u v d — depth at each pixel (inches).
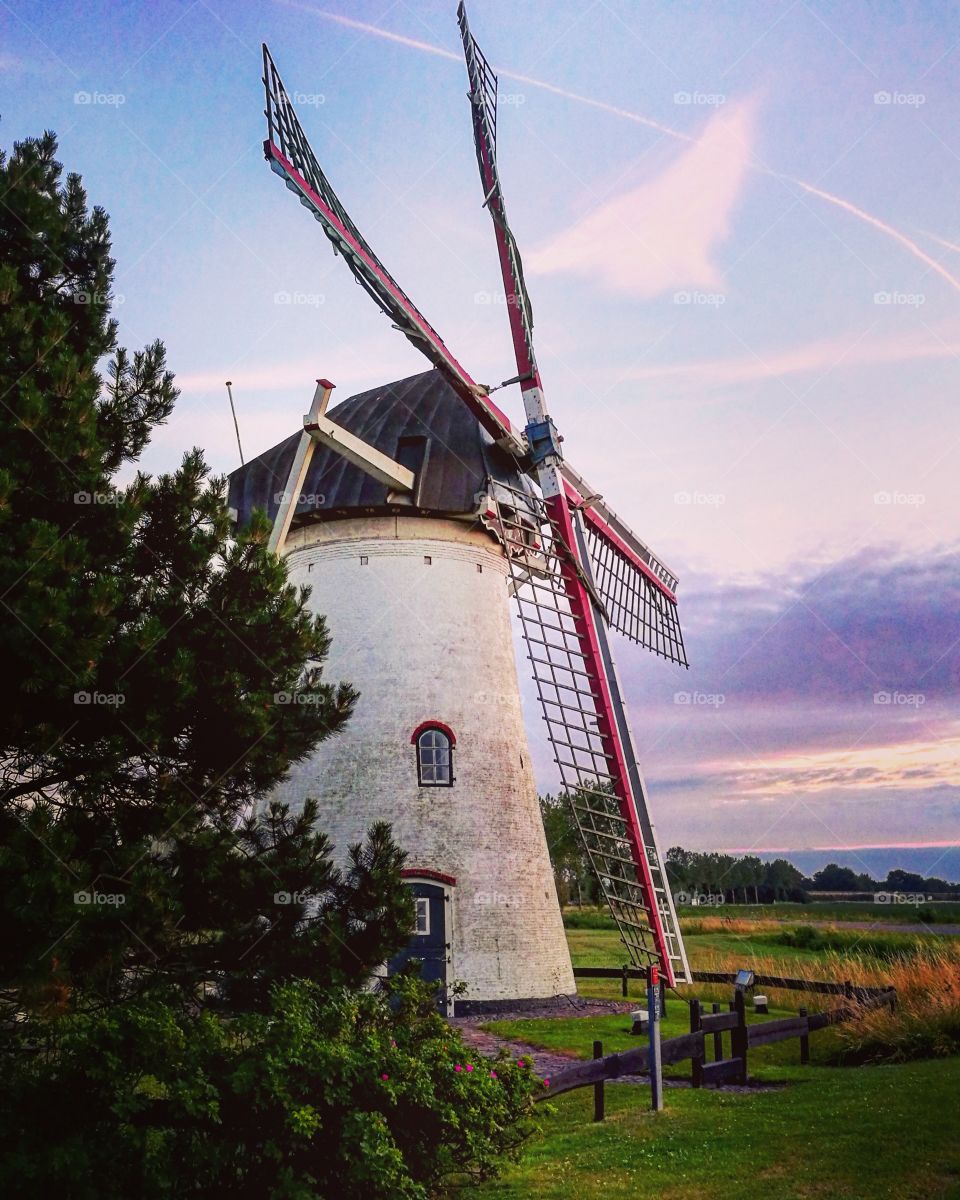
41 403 412.2
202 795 456.1
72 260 523.2
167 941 409.4
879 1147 374.6
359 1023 366.9
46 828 368.2
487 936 897.5
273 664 466.9
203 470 490.6
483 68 1079.6
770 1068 601.0
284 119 774.5
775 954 1483.8
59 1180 288.2
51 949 350.6
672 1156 387.9
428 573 983.6
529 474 1039.6
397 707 939.3
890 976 834.2
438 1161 339.3
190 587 471.8
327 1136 323.0
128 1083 309.0
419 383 1071.0
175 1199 305.1
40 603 366.3
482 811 936.9
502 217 1035.9
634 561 1167.6
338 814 908.6
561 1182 367.9
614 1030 756.0
